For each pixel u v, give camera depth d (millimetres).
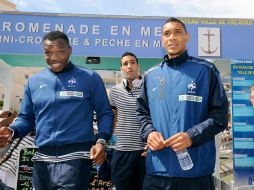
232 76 4684
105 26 4621
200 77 2068
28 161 4324
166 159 2016
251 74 4684
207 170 2023
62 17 4605
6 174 4188
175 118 2025
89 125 2258
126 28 4625
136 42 4617
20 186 4273
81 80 2256
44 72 2324
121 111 3705
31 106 2391
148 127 2119
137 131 3641
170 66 2160
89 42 4590
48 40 2230
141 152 3609
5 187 4012
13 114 2590
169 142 1883
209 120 1980
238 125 4637
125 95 3709
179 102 2035
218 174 4621
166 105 2068
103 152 2139
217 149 4648
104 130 2240
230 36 4637
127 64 3730
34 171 2215
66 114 2168
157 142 1919
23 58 4844
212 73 2096
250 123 4641
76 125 2170
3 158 3268
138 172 3637
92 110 2332
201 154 2006
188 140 1873
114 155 3707
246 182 4551
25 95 2395
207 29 4621
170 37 2143
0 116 2475
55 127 2162
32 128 2477
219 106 2039
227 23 4648
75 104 2197
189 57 2186
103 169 3764
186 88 2043
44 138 2170
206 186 2008
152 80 2193
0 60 5008
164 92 2098
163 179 2031
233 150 4605
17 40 4555
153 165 2074
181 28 2160
